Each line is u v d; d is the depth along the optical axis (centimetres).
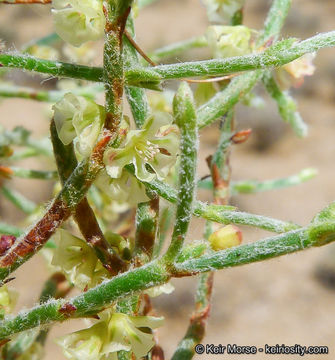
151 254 5
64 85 8
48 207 5
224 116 6
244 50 6
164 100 8
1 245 5
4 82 9
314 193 34
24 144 8
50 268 7
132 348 5
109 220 8
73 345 5
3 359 6
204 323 6
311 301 28
